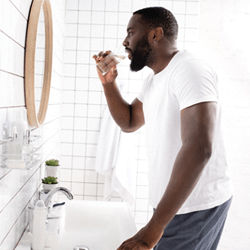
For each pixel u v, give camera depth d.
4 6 0.77
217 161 1.01
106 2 2.29
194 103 0.82
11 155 0.78
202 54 2.40
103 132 2.18
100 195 2.37
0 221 0.81
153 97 1.08
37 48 1.17
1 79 0.77
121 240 1.12
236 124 2.42
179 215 0.99
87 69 2.32
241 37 2.39
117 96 1.32
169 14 1.05
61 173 2.35
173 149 0.98
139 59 1.06
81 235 1.37
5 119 0.81
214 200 0.98
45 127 1.54
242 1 2.38
